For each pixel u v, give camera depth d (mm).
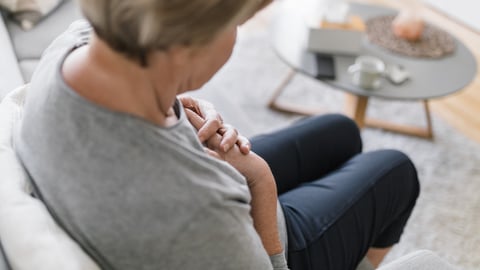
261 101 2242
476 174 1905
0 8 1732
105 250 538
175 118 576
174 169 512
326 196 973
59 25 1781
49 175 528
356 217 967
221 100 1491
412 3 3602
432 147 2043
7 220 541
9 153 609
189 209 515
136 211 504
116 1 430
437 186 1825
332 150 1174
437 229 1642
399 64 1834
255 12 551
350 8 2236
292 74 2168
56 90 507
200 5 428
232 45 554
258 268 621
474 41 3145
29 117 558
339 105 2283
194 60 501
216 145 763
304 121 1189
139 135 491
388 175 1043
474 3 3248
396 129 2102
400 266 760
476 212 1724
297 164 1107
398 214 1114
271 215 806
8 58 1239
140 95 502
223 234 550
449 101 2412
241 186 601
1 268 529
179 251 536
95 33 490
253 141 1091
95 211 512
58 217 553
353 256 977
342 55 1871
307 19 1885
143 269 552
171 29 436
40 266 504
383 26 2088
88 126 490
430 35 2053
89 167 500
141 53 470
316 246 909
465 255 1557
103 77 489
